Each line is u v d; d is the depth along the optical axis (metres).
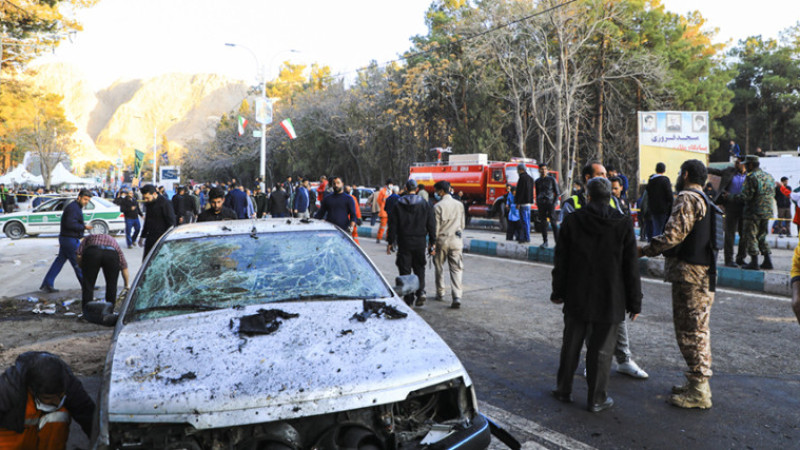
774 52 51.00
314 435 2.53
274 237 4.12
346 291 3.62
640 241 13.67
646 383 4.79
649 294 8.27
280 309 3.29
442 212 7.63
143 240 18.06
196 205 17.53
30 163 71.88
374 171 46.03
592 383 4.17
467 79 35.25
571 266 4.20
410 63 42.62
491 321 6.95
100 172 171.75
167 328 3.08
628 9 34.94
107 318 3.48
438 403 2.82
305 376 2.58
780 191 15.23
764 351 5.56
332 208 9.52
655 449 3.59
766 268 9.54
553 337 6.23
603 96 34.31
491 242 13.28
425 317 7.18
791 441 3.69
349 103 46.59
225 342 2.87
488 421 2.89
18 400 2.94
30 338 6.46
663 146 19.36
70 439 3.87
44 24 18.62
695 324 4.22
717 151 50.19
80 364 5.45
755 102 50.81
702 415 4.11
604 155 35.94
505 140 37.78
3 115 35.59
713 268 4.22
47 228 19.50
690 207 4.09
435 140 38.78
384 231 16.89
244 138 63.84
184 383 2.52
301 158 52.69
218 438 2.45
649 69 32.34
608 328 4.12
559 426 3.95
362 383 2.57
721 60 47.19
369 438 2.53
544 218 12.02
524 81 33.19
